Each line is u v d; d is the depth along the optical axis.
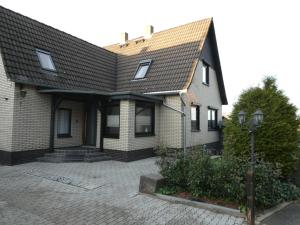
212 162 6.65
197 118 16.03
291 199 7.04
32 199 6.55
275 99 8.05
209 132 17.48
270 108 7.95
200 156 6.86
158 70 15.51
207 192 6.50
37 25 13.90
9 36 11.66
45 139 12.02
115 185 7.93
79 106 14.22
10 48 11.30
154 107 14.19
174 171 7.16
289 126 7.79
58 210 5.85
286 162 7.73
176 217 5.56
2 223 5.11
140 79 15.64
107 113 13.12
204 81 17.03
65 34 15.60
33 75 11.47
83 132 14.41
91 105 14.31
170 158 7.44
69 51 14.95
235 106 8.53
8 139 10.71
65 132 13.54
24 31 12.74
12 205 6.10
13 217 5.41
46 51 13.24
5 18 12.18
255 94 8.24
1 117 11.09
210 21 16.67
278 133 7.68
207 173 6.49
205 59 16.73
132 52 18.45
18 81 10.59
